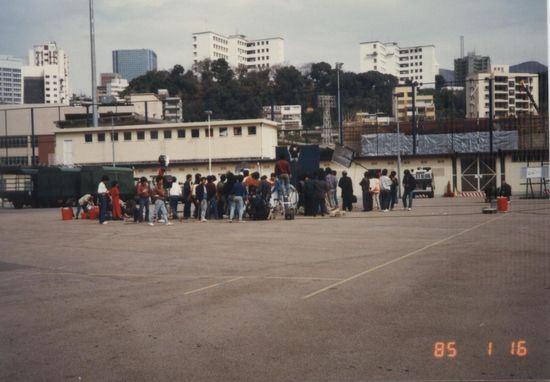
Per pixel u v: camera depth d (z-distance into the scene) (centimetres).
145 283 1069
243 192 2269
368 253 1338
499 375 557
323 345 657
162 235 1856
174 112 8062
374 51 13112
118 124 7156
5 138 7038
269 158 5959
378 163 5344
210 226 2109
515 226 1819
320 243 1545
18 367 623
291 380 561
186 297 932
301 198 2583
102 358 643
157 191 2248
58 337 729
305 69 10744
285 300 880
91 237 1864
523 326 698
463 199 4238
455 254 1267
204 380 567
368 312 790
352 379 557
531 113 5388
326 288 956
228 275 1117
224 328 739
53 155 6812
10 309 891
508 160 5172
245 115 8325
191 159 5959
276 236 1733
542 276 988
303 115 9962
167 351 657
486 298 841
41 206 4547
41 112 7306
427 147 6225
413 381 548
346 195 2773
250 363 609
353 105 10350
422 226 1920
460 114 9575
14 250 1580
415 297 866
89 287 1051
